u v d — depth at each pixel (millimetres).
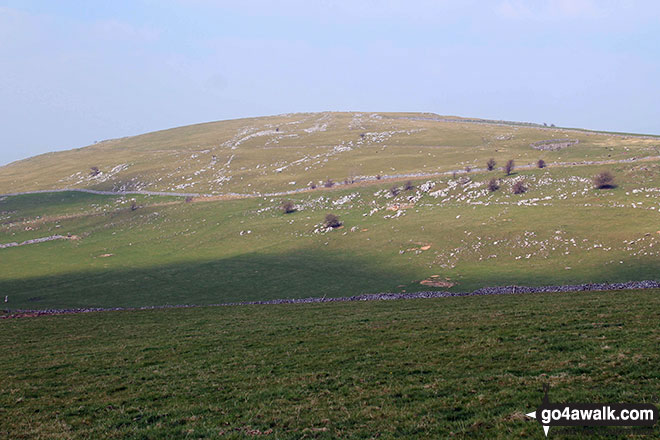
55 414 21062
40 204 199500
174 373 26625
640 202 105188
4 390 25297
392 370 23594
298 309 52469
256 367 26547
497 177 146625
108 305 84562
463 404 18203
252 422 18516
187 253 123688
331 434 16797
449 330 31438
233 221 149000
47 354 34406
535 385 19219
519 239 95312
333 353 28141
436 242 103125
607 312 31875
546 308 36594
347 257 103625
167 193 195000
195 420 19219
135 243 139500
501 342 26547
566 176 135625
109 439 17906
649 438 14016
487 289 58969
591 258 81000
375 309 47156
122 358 31344
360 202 149000
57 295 94062
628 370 19562
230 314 51938
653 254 76812
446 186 147000
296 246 117562
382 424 17172
